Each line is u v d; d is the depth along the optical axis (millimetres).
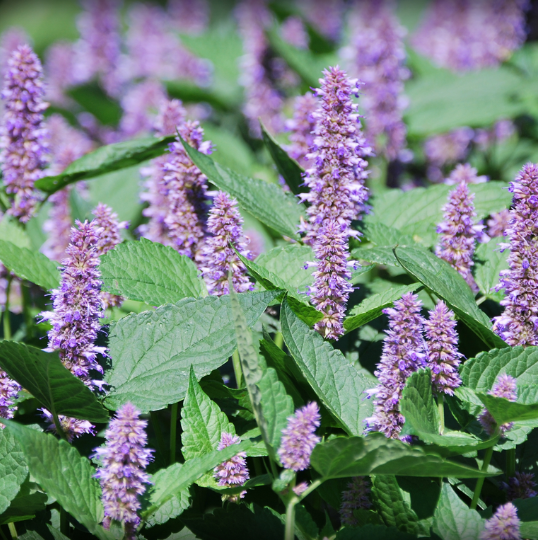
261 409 1923
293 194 2121
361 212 2135
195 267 2059
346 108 2029
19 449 1972
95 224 2049
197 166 2059
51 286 2070
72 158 2293
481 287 2076
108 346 2006
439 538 1943
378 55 2576
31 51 2152
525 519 1947
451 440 1926
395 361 1947
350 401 1978
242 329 1917
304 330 1985
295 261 2062
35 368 1952
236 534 1967
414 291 2029
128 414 1916
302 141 2182
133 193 2412
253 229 2355
